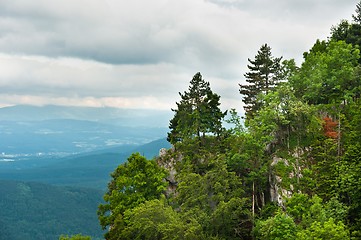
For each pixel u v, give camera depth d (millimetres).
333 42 79500
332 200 51688
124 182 64812
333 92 75688
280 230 49438
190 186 59031
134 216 56844
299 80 76625
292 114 68438
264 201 65500
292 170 64812
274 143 69812
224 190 58531
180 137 78312
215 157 67625
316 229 43500
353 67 76438
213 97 77812
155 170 67062
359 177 51281
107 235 64062
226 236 56000
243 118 69062
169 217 54625
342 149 63812
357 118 59375
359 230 48062
